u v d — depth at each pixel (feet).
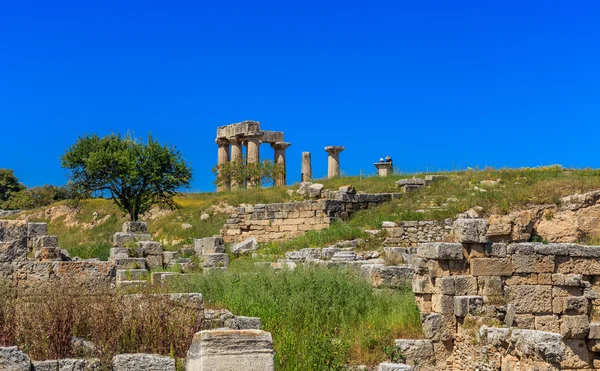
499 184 132.67
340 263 83.46
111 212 176.55
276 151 215.51
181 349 44.68
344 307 63.87
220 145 219.41
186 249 124.77
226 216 153.79
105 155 161.68
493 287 58.85
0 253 56.85
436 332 57.21
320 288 66.54
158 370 36.96
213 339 34.50
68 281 54.90
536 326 59.16
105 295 51.24
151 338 45.11
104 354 40.29
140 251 94.73
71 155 163.94
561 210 110.52
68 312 45.44
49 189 257.14
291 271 74.59
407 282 70.64
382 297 66.54
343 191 133.28
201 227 150.71
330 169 192.13
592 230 108.17
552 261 60.08
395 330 59.16
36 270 57.26
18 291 55.88
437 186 138.31
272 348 34.94
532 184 128.88
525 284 59.52
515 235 98.32
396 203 132.87
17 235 57.72
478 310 57.06
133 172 160.04
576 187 115.44
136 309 47.47
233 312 60.18
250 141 205.67
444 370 56.59
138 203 164.14
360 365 53.21
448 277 58.29
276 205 135.13
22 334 43.01
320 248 106.11
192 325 48.91
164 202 166.40
